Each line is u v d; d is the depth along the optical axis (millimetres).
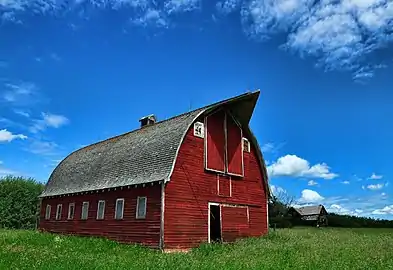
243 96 28250
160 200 23922
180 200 24688
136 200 25969
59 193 35594
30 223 47281
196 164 26281
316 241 28000
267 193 31625
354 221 84938
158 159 25672
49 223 37312
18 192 47375
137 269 13555
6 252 17438
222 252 20922
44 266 13633
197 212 25484
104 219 28734
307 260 16547
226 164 28500
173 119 29391
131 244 24922
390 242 28250
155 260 16297
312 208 97250
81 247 21484
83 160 36812
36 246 21188
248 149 30938
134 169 27250
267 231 30750
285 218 81875
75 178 35094
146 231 24406
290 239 29438
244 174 29953
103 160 32688
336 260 16891
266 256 18109
